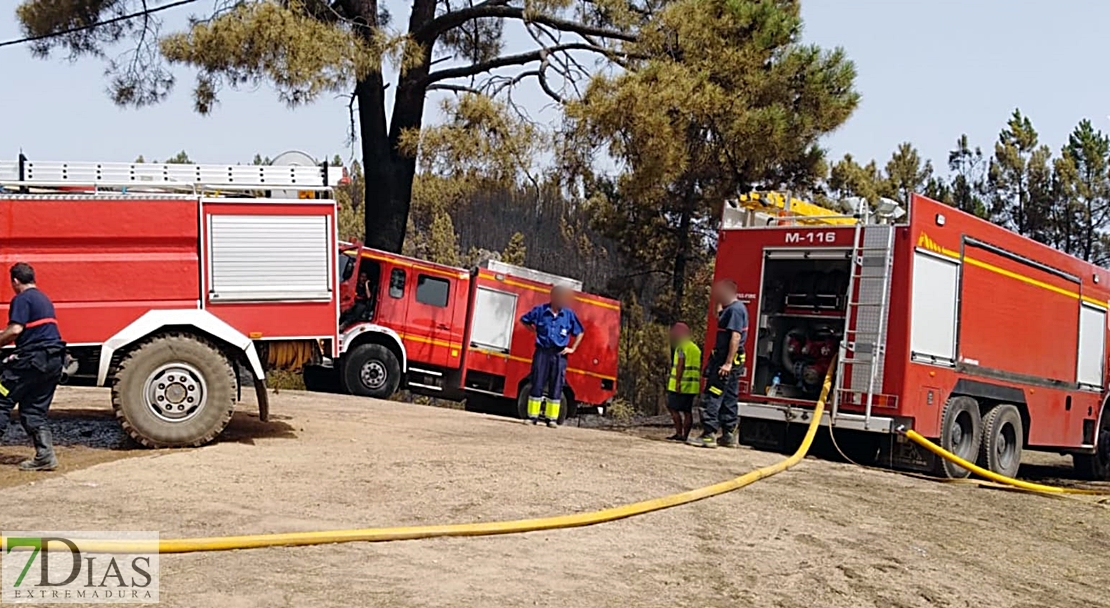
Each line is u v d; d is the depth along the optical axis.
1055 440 14.92
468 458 9.53
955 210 12.48
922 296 11.93
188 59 19.16
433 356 19.75
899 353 11.71
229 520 6.81
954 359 12.44
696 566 6.68
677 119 19.98
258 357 9.88
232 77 19.33
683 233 26.42
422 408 16.17
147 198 9.61
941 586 6.89
